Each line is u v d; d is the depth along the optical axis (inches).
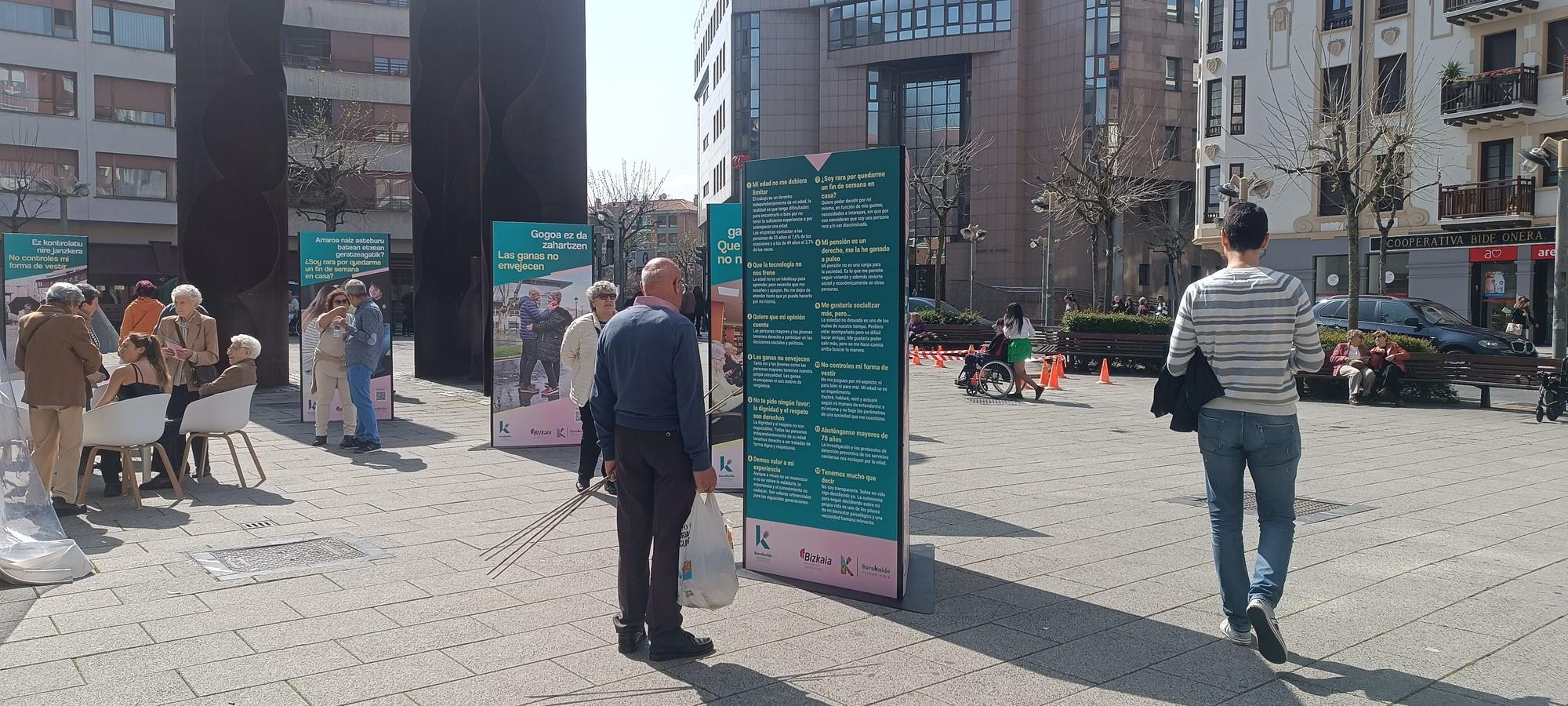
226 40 636.1
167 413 351.9
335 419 496.4
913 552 246.8
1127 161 1619.1
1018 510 305.1
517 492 330.0
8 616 194.4
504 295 429.7
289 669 167.3
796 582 222.5
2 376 226.1
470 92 775.7
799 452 222.5
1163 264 2204.7
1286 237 1417.3
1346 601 210.2
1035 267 2300.7
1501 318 1244.5
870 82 2442.2
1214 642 183.6
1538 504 318.7
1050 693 159.2
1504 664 172.9
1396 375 668.1
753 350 229.3
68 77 1749.5
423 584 218.5
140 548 250.4
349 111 1935.3
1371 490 344.8
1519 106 1175.0
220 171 638.5
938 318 1295.5
